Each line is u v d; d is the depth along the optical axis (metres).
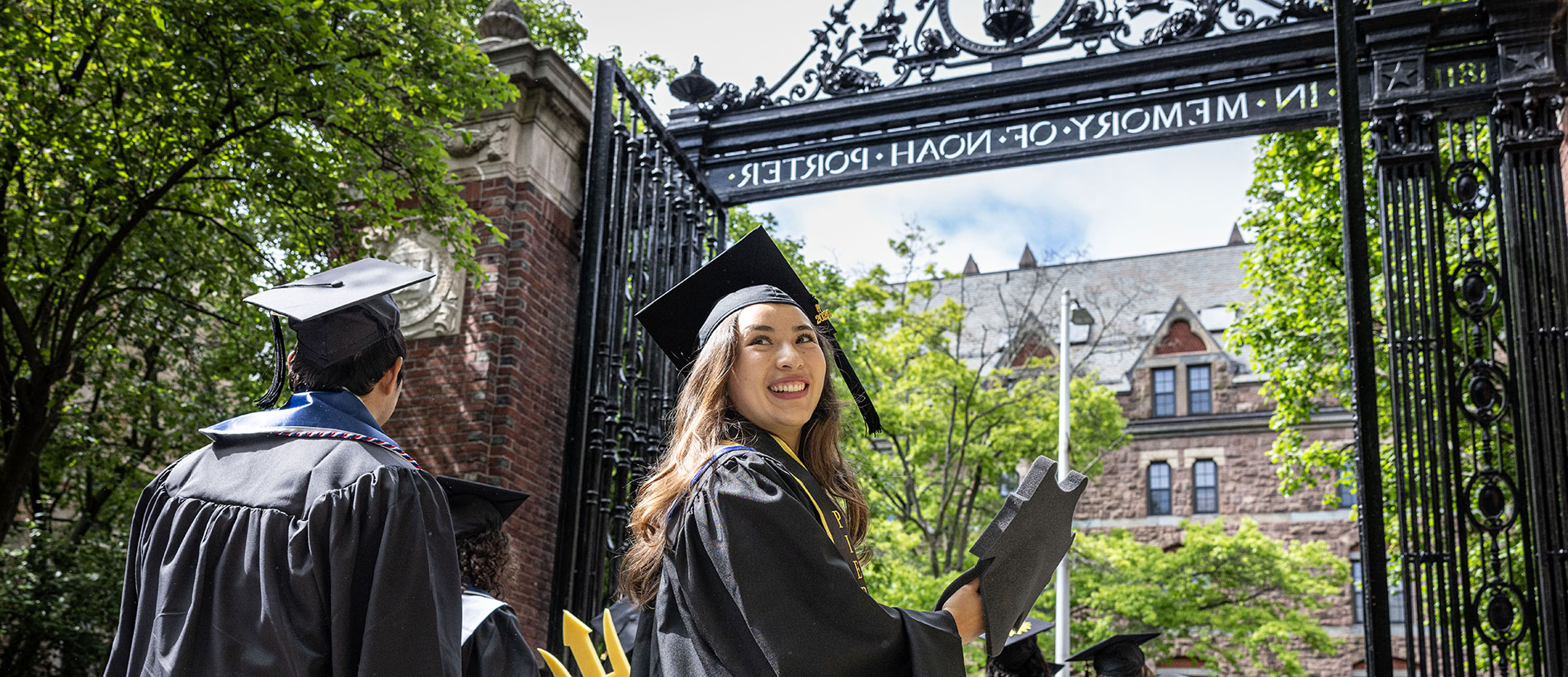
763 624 1.61
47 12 7.96
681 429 1.97
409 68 8.09
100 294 9.58
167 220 9.12
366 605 2.04
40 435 8.81
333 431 2.23
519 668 2.72
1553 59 6.34
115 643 2.26
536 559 8.05
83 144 8.00
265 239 9.77
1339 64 6.18
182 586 2.07
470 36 10.29
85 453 11.46
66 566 11.06
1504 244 6.23
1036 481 1.79
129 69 8.05
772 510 1.67
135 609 2.26
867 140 7.73
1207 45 7.05
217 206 9.32
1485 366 6.10
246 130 8.07
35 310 9.64
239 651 1.99
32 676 10.82
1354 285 5.96
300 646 2.01
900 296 21.28
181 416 11.43
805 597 1.64
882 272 19.17
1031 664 4.39
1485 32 6.57
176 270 9.90
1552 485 5.73
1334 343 13.99
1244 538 22.58
